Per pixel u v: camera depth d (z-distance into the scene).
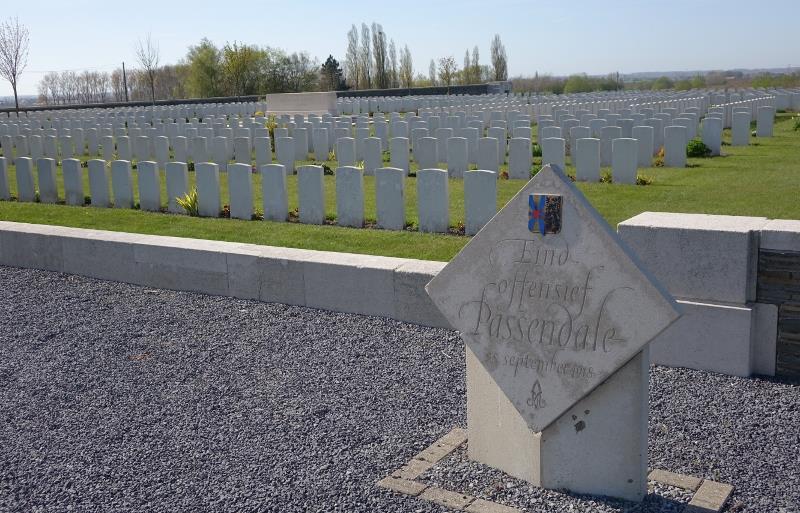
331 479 4.51
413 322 7.40
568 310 4.03
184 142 21.06
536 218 4.05
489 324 4.31
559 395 4.12
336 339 7.04
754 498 4.08
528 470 4.39
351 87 88.00
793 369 5.80
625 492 4.12
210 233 12.49
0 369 6.68
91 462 4.87
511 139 16.73
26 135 27.03
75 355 6.97
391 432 5.11
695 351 6.02
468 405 4.64
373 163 18.19
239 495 4.36
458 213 13.08
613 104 31.56
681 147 17.66
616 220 11.75
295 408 5.57
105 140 24.31
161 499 4.37
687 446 4.72
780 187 14.13
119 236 9.71
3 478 4.70
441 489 4.34
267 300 8.34
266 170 13.40
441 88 62.28
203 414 5.54
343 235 11.82
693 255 5.88
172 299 8.66
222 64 78.69
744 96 39.59
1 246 10.63
